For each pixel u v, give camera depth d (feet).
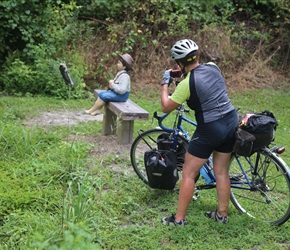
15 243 13.67
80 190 14.76
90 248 10.73
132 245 13.94
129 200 16.38
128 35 36.58
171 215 15.66
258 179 15.56
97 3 36.94
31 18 33.68
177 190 17.62
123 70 23.62
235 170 18.85
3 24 32.91
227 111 14.46
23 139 20.58
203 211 16.19
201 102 14.20
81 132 24.06
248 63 39.11
